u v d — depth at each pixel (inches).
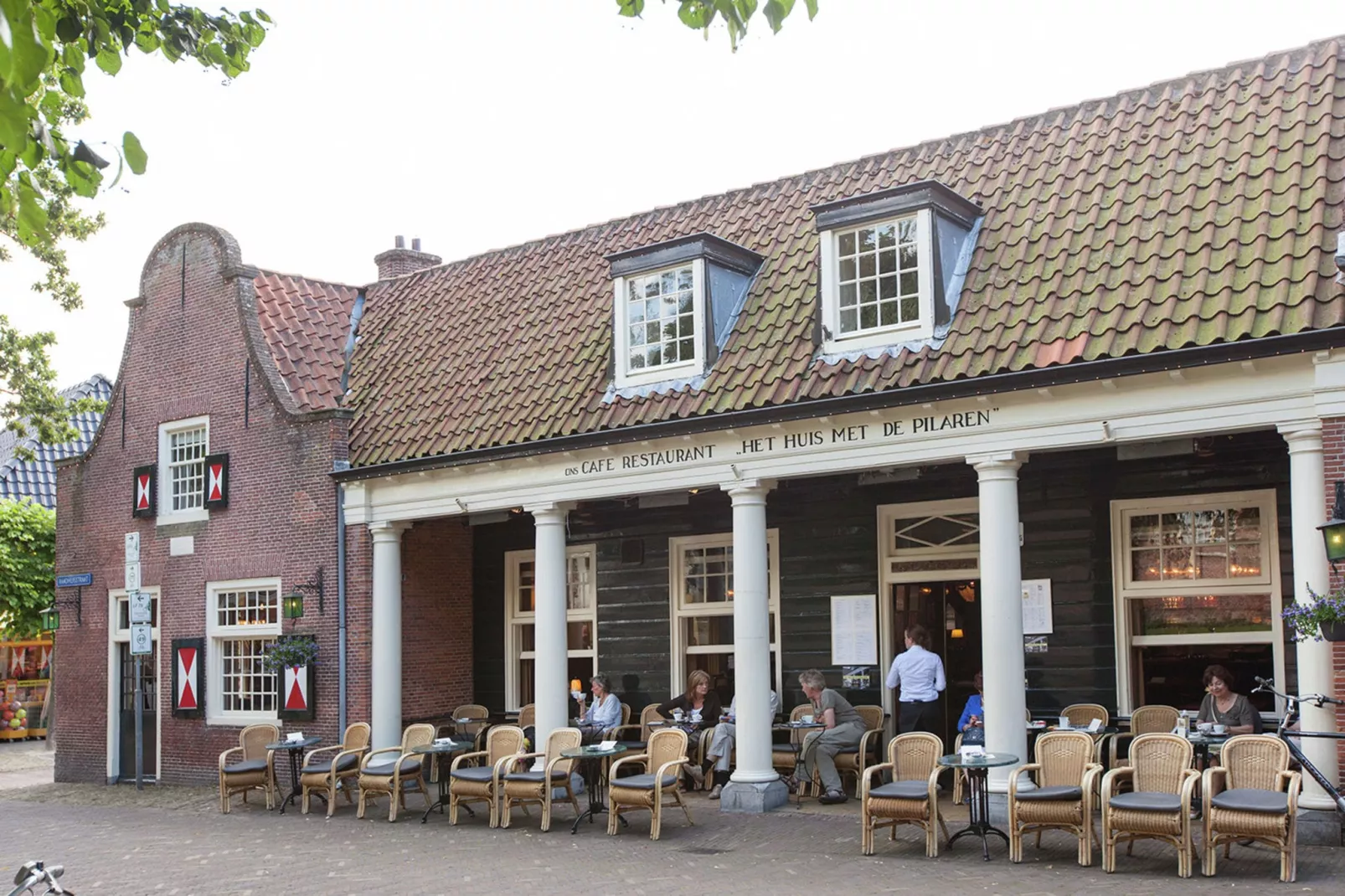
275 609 674.8
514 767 519.2
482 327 666.2
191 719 708.7
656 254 552.4
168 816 586.2
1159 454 470.6
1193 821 387.5
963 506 542.3
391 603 629.3
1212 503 483.2
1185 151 476.7
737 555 509.0
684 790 564.4
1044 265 467.8
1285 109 462.6
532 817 518.3
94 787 739.4
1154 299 423.8
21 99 122.2
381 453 627.8
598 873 391.2
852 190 572.7
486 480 590.2
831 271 505.7
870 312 496.1
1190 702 487.5
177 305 740.0
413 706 663.8
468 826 508.4
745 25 200.7
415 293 735.1
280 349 694.5
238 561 688.4
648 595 637.3
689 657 629.0
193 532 715.4
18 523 1069.8
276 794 628.7
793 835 444.8
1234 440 477.1
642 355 558.6
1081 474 511.2
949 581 548.4
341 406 677.9
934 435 457.4
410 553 669.3
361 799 546.9
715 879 373.1
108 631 762.8
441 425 614.9
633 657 639.8
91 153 201.3
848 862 393.7
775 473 496.7
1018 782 397.4
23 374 812.6
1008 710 434.3
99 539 774.5
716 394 513.7
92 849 486.6
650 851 429.1
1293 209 418.6
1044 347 434.6
